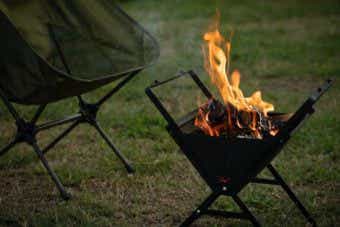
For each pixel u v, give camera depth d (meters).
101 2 5.24
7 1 4.61
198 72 8.44
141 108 6.95
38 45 4.62
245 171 3.83
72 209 4.62
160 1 13.80
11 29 4.37
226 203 4.71
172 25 11.52
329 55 9.33
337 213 4.55
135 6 13.25
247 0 14.33
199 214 4.04
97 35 5.11
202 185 5.05
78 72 4.83
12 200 4.84
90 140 6.07
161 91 7.60
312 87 7.83
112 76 4.61
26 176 5.29
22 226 4.42
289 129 3.70
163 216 4.58
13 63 4.48
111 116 6.66
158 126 6.39
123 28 5.20
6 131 6.33
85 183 5.12
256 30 11.13
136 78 8.18
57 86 4.34
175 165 5.45
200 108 4.09
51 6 4.94
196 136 3.82
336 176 5.14
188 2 13.84
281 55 9.33
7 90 4.59
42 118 6.77
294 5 13.55
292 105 7.10
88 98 7.39
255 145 3.74
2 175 5.30
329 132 6.07
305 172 5.25
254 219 3.95
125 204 4.77
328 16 12.34
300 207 4.36
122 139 6.07
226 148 3.79
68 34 4.94
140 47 5.14
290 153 5.67
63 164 5.51
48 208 4.69
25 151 5.80
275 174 4.34
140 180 5.15
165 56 9.31
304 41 10.19
